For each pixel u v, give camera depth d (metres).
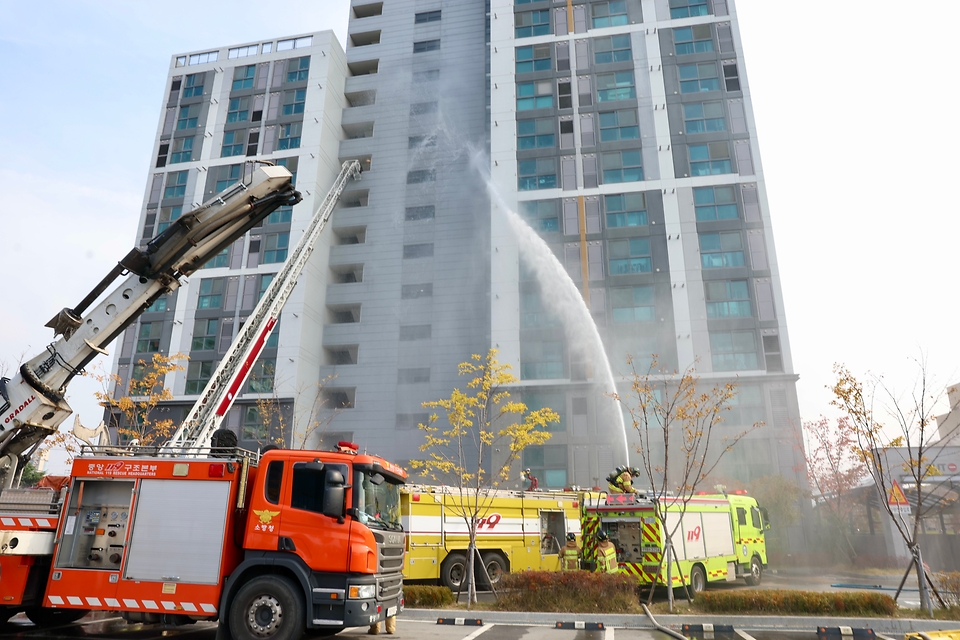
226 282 50.19
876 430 14.58
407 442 47.25
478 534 18.00
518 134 48.25
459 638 10.33
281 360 46.97
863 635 10.99
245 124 55.53
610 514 16.11
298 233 50.75
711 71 47.56
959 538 24.22
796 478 36.22
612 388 40.34
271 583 8.84
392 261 53.19
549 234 44.97
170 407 46.69
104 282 11.45
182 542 9.29
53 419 11.09
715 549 17.62
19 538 9.35
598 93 48.47
